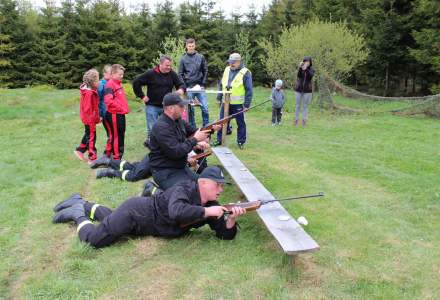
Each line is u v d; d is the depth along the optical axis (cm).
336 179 646
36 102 1501
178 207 388
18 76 3011
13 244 418
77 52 3088
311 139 944
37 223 468
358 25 1989
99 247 407
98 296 333
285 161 743
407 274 373
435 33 1625
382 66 1978
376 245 425
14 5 3012
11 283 354
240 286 347
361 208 523
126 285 348
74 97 1581
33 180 631
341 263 388
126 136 959
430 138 952
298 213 504
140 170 607
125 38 3127
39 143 888
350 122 1167
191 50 880
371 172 680
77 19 3089
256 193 464
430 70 1877
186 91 759
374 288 349
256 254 399
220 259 388
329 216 496
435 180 636
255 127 1081
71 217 454
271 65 1670
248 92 800
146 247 408
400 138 956
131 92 1617
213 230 445
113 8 3278
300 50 1520
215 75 3234
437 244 430
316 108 1411
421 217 498
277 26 2942
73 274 364
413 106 1281
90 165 695
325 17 2478
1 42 2952
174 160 486
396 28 1869
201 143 556
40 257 393
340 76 1675
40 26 3050
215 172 410
